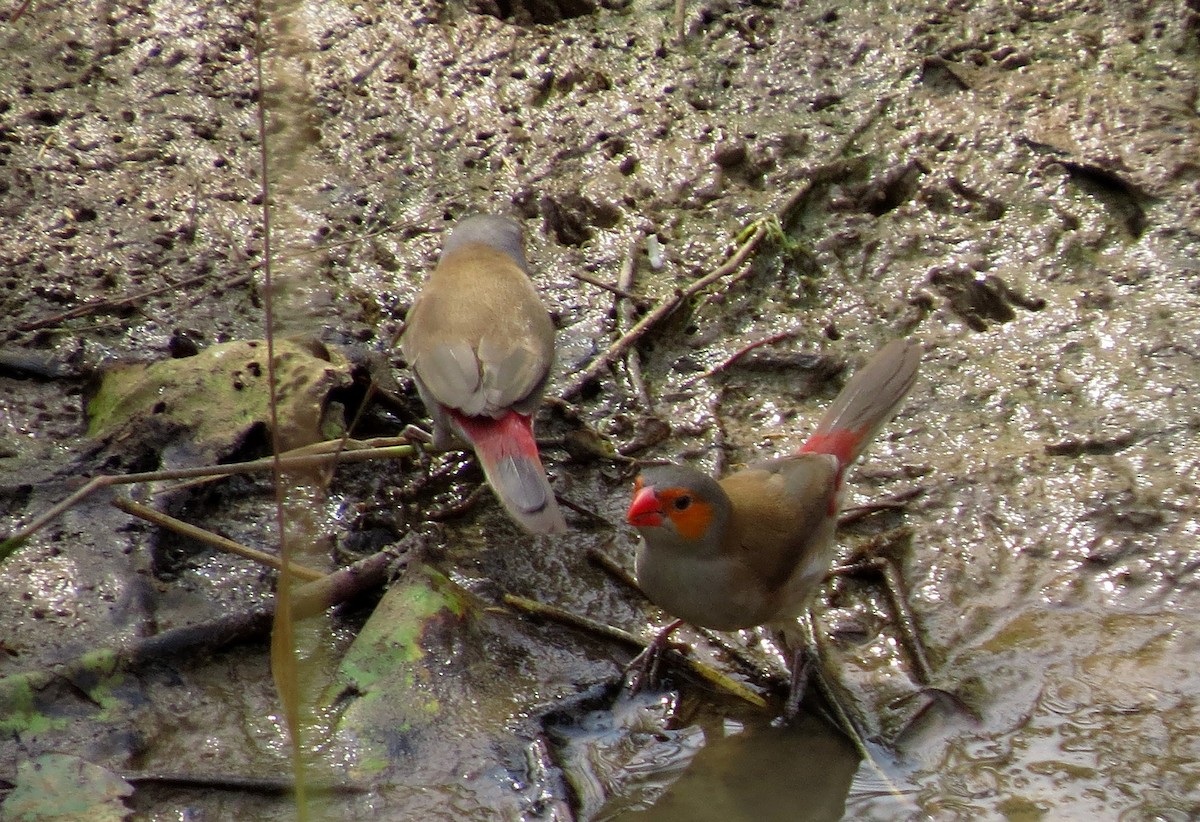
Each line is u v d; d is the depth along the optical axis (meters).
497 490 8.92
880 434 10.82
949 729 8.68
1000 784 8.34
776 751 8.61
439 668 8.74
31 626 8.75
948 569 9.80
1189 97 13.59
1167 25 14.31
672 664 9.10
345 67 13.95
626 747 8.61
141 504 9.34
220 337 11.23
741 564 8.48
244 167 12.91
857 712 8.82
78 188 12.53
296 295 11.66
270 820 7.81
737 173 13.11
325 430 10.34
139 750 8.16
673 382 11.35
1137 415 10.86
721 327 11.76
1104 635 9.32
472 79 13.91
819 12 14.59
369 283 11.92
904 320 11.82
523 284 10.00
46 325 11.07
